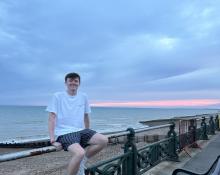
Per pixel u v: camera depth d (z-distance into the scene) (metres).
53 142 4.11
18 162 18.88
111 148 15.85
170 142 10.27
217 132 22.44
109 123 99.00
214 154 11.99
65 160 19.42
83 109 4.39
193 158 11.06
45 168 16.95
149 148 8.20
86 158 4.39
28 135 63.41
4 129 81.44
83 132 4.30
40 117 153.00
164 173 8.51
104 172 5.41
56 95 4.25
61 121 4.21
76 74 4.34
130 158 6.58
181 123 12.22
